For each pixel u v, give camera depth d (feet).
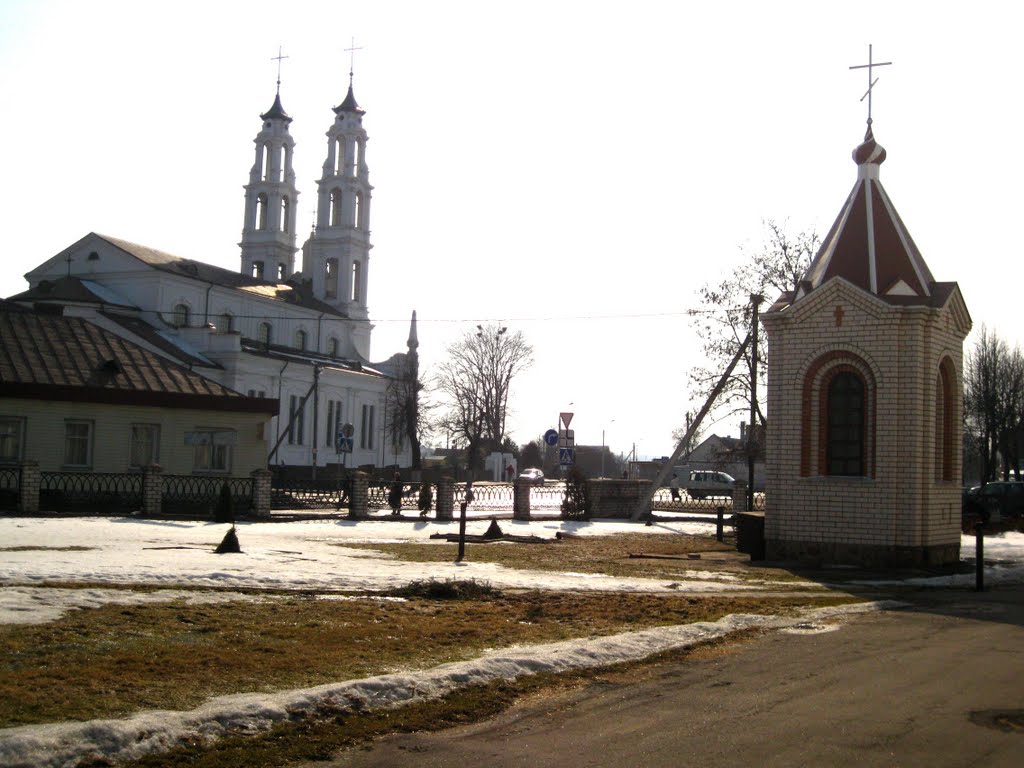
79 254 220.02
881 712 28.48
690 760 23.91
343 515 115.85
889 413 71.72
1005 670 34.45
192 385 126.52
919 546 70.85
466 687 30.63
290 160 277.85
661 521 130.62
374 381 265.95
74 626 36.27
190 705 26.78
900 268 74.74
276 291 257.55
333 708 27.53
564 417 98.32
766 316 76.54
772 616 46.47
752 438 131.64
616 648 36.58
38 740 22.53
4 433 111.86
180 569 53.42
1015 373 209.97
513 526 111.65
